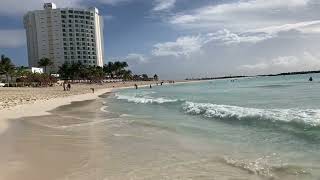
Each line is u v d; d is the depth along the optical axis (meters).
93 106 36.81
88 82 170.62
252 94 46.19
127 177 8.95
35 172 9.48
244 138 14.13
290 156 10.61
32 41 197.75
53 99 48.75
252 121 18.66
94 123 21.05
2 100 40.75
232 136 14.78
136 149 12.65
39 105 36.75
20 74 127.56
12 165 10.31
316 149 11.30
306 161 9.92
